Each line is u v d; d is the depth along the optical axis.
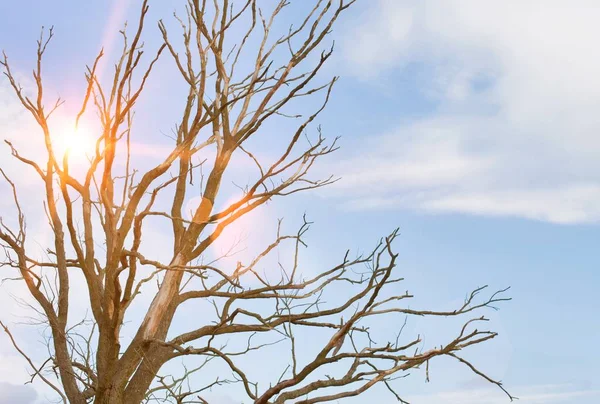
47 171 7.71
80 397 7.22
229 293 7.77
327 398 6.31
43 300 7.55
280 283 7.64
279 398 6.41
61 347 7.40
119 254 6.14
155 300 7.30
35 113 7.30
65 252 7.89
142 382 7.00
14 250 7.57
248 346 6.89
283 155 7.32
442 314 7.16
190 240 7.64
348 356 6.18
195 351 6.64
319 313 7.73
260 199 7.86
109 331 6.29
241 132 8.03
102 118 7.45
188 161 8.54
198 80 8.58
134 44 5.76
